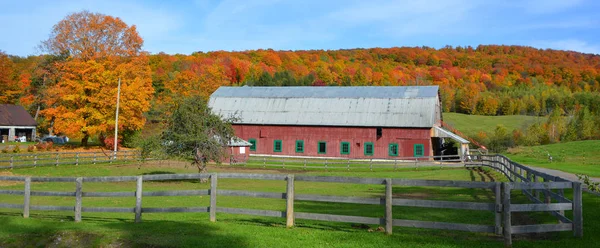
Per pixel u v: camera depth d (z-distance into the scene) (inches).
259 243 403.2
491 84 6358.3
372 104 2213.3
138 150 1670.8
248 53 6171.3
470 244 392.2
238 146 1930.4
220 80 3154.5
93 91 2089.1
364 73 5762.8
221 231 448.8
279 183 1203.9
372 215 577.3
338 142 2199.8
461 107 5428.2
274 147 2308.1
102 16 2359.7
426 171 1585.9
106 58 2242.9
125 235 439.8
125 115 2118.6
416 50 7357.3
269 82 4879.4
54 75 2427.4
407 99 2178.9
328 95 2342.5
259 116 2354.8
